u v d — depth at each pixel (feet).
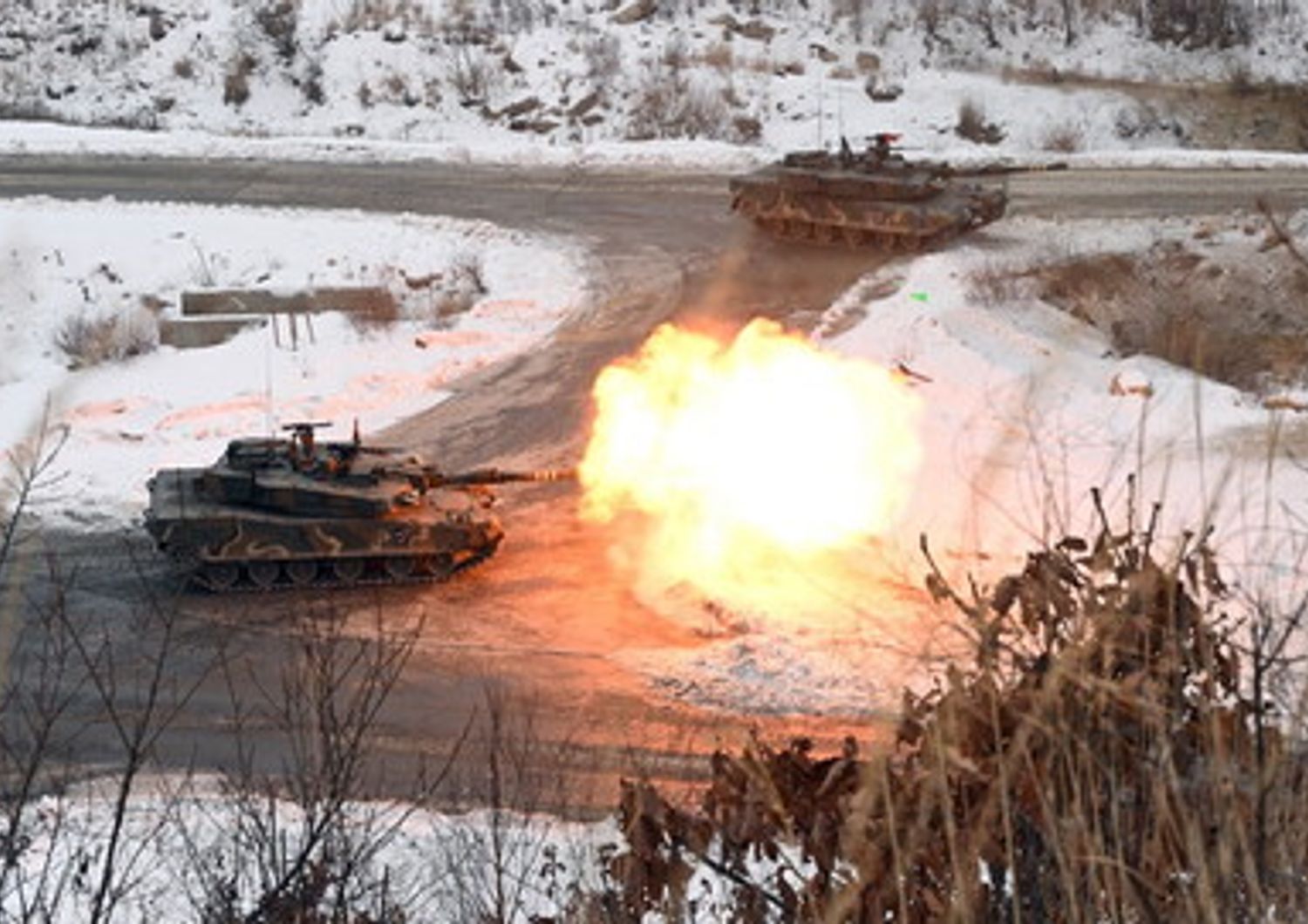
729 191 170.19
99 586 91.76
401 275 149.69
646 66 206.59
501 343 135.23
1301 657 17.51
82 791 64.85
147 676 79.77
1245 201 160.76
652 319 137.69
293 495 90.74
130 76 209.97
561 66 206.90
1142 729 15.87
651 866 20.04
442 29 213.66
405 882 36.81
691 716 78.69
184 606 89.45
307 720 51.90
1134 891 14.85
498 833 36.58
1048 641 16.84
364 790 61.67
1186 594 17.01
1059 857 14.80
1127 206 160.66
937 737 15.88
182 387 130.72
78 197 167.84
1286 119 197.57
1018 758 15.72
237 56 210.79
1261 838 14.74
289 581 92.38
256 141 185.47
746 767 19.19
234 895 29.71
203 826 43.98
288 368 133.49
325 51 211.20
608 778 70.44
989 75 205.87
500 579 94.63
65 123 202.28
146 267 154.92
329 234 159.94
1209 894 13.96
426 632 87.71
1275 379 111.14
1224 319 121.80
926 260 144.87
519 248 155.84
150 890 36.52
